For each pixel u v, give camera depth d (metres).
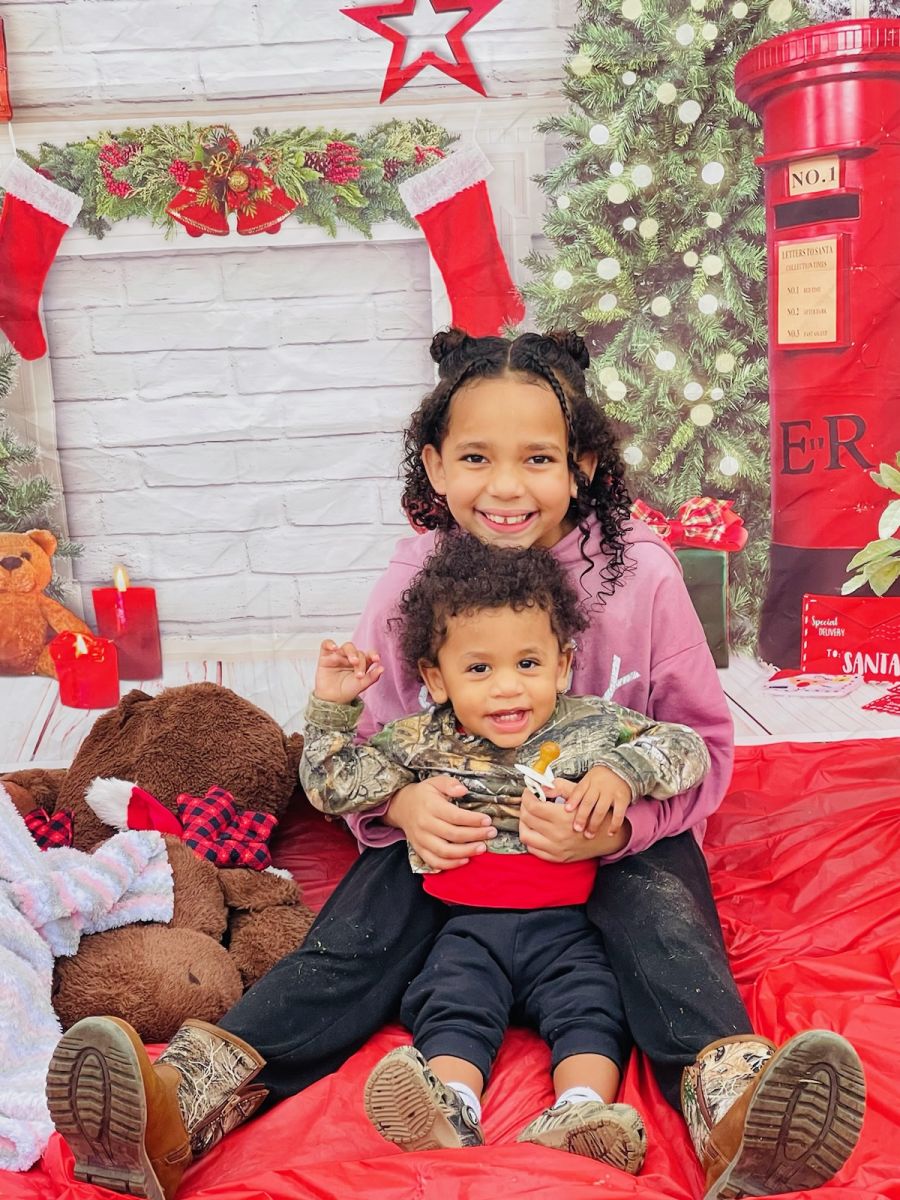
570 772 1.24
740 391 2.05
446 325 2.10
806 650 2.09
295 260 2.07
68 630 2.15
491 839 1.22
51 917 1.22
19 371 2.08
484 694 1.23
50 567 2.14
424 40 1.98
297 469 2.16
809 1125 0.86
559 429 1.33
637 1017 1.10
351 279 2.08
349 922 1.22
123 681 2.18
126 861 1.32
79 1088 0.90
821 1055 0.85
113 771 1.62
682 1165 0.99
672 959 1.11
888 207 1.93
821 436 2.02
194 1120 0.99
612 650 1.41
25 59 1.98
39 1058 1.12
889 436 2.01
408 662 1.33
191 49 1.99
